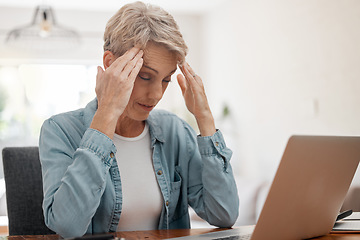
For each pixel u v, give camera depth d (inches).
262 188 148.2
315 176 37.7
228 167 53.4
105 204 49.7
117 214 50.2
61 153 49.1
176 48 45.9
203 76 217.3
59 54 206.1
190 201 56.7
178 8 206.1
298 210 38.0
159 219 54.1
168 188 53.9
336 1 121.6
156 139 54.9
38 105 210.7
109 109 45.5
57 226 43.7
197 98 53.0
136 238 42.4
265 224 35.6
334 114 124.7
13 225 57.9
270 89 158.7
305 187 37.2
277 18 152.4
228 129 193.3
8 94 207.3
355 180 102.3
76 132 51.5
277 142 155.6
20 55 202.2
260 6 163.0
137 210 52.2
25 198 58.6
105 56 49.1
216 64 203.2
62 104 213.0
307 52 135.9
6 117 206.7
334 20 122.9
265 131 163.5
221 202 51.9
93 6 201.2
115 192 50.2
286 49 147.7
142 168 53.4
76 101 214.2
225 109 190.2
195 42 218.5
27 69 209.2
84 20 207.5
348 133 119.1
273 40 155.4
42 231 58.5
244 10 175.5
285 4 147.0
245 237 41.4
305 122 138.8
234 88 186.7
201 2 196.2
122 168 52.4
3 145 205.6
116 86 45.4
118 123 53.0
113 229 50.4
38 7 152.6
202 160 53.4
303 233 40.4
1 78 206.5
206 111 53.6
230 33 188.4
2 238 45.7
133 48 46.2
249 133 175.8
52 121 51.8
